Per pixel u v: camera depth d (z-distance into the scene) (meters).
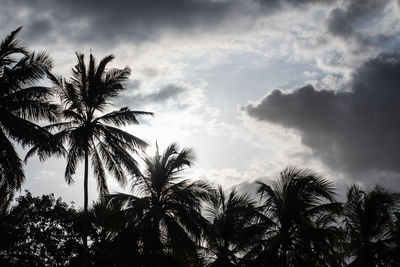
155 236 22.83
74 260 30.09
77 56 26.23
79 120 25.42
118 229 23.56
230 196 25.17
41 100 21.25
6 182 20.77
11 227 27.86
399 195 23.30
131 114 25.41
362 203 23.61
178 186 24.89
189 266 24.92
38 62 21.00
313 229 20.00
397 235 22.42
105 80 25.98
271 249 20.22
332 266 21.44
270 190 21.88
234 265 23.53
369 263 22.47
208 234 23.36
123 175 26.41
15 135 20.44
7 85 20.64
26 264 30.30
